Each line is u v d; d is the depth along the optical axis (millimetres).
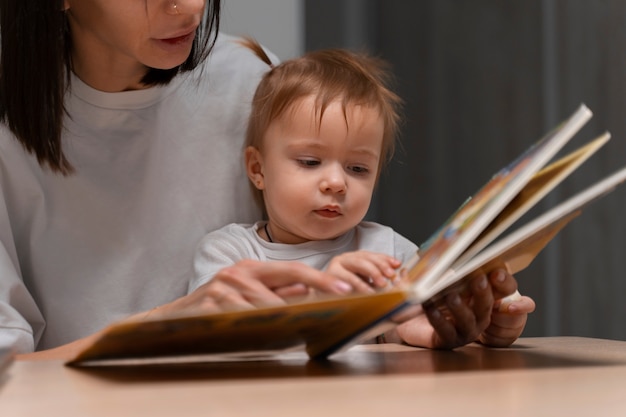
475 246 771
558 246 2398
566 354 950
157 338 718
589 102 2346
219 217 1438
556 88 2471
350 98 1325
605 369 785
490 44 2703
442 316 958
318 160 1313
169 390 645
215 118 1444
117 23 1161
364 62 1486
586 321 2324
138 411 548
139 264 1372
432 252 794
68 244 1349
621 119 2244
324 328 770
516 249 849
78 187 1346
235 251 1337
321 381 697
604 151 2281
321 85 1338
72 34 1280
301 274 813
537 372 762
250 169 1432
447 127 2854
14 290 1255
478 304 951
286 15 2494
